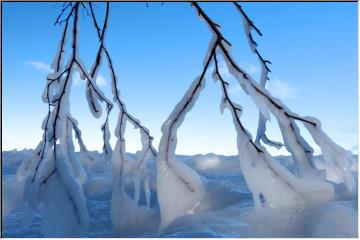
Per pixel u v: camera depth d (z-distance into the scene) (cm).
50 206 314
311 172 299
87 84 352
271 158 288
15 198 362
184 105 310
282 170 284
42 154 335
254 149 291
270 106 299
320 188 279
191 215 291
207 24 304
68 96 341
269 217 263
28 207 323
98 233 319
